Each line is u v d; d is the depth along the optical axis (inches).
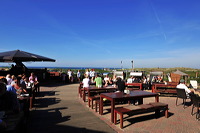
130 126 162.9
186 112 221.1
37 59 430.3
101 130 150.2
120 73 658.2
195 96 200.8
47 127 154.2
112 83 458.9
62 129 149.9
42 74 601.6
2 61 478.3
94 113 206.7
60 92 380.5
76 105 248.7
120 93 212.8
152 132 147.7
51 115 193.6
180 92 254.7
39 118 181.2
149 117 195.3
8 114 115.6
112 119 174.6
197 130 154.2
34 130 146.2
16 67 492.7
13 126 93.0
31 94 242.1
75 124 164.4
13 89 170.1
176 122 177.5
